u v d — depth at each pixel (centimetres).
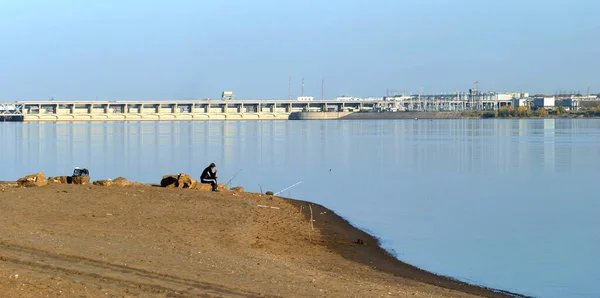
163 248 2509
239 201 4144
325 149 12069
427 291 2269
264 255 2616
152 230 2956
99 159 9581
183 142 13988
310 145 13200
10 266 1920
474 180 7100
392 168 8550
